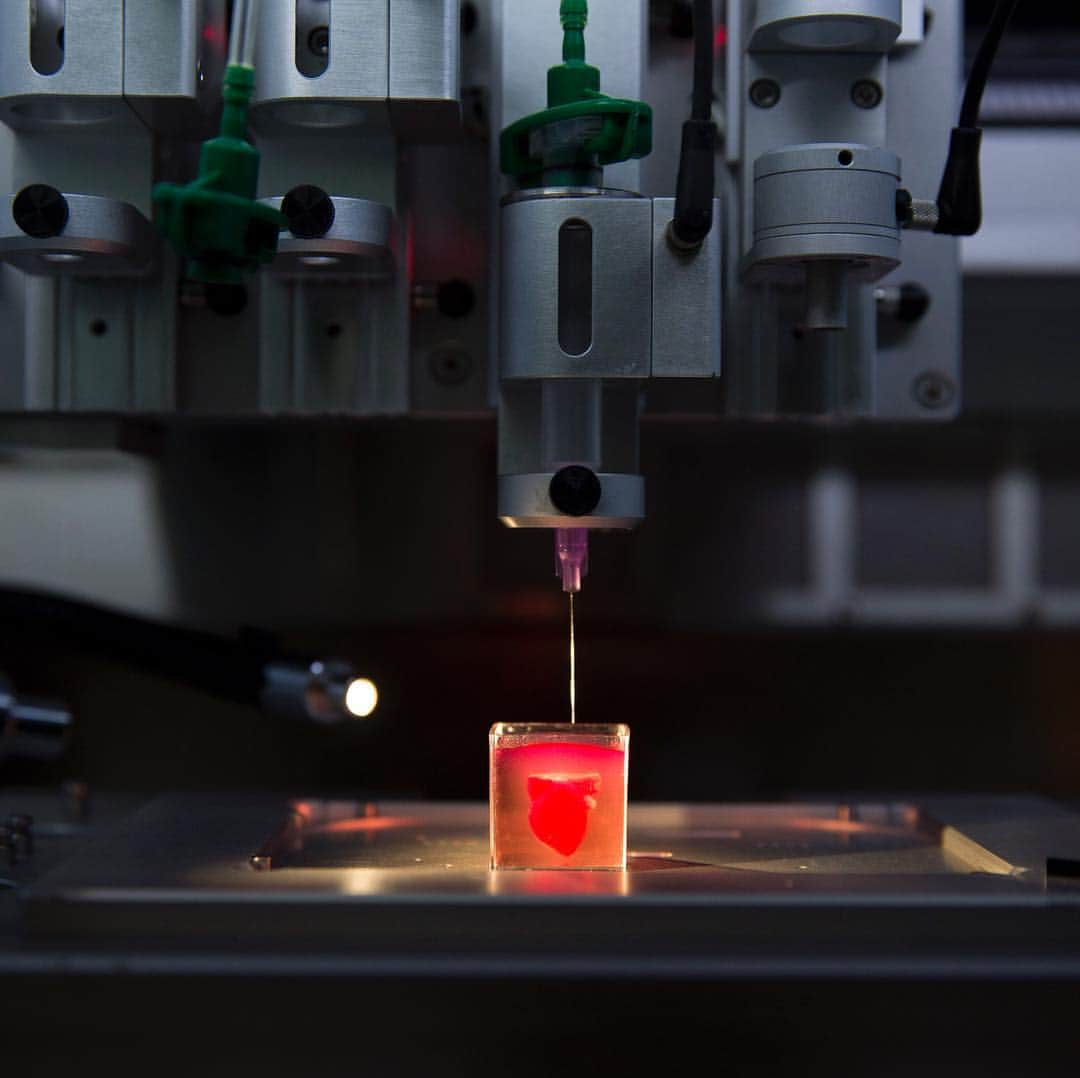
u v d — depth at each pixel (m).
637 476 0.75
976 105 0.75
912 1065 0.59
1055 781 1.73
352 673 0.75
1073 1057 0.59
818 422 0.98
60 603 0.78
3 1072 0.59
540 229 0.72
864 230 0.71
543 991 0.59
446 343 0.87
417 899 0.63
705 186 0.70
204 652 0.76
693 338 0.72
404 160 0.84
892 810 0.90
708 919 0.63
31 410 0.87
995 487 1.75
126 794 1.07
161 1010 0.59
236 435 1.49
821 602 1.70
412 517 1.53
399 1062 0.59
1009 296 1.38
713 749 1.62
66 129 0.80
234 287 0.85
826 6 0.76
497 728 0.74
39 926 0.63
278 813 0.87
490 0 0.86
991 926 0.63
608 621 1.59
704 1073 0.59
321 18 0.76
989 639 1.74
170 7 0.74
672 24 0.87
